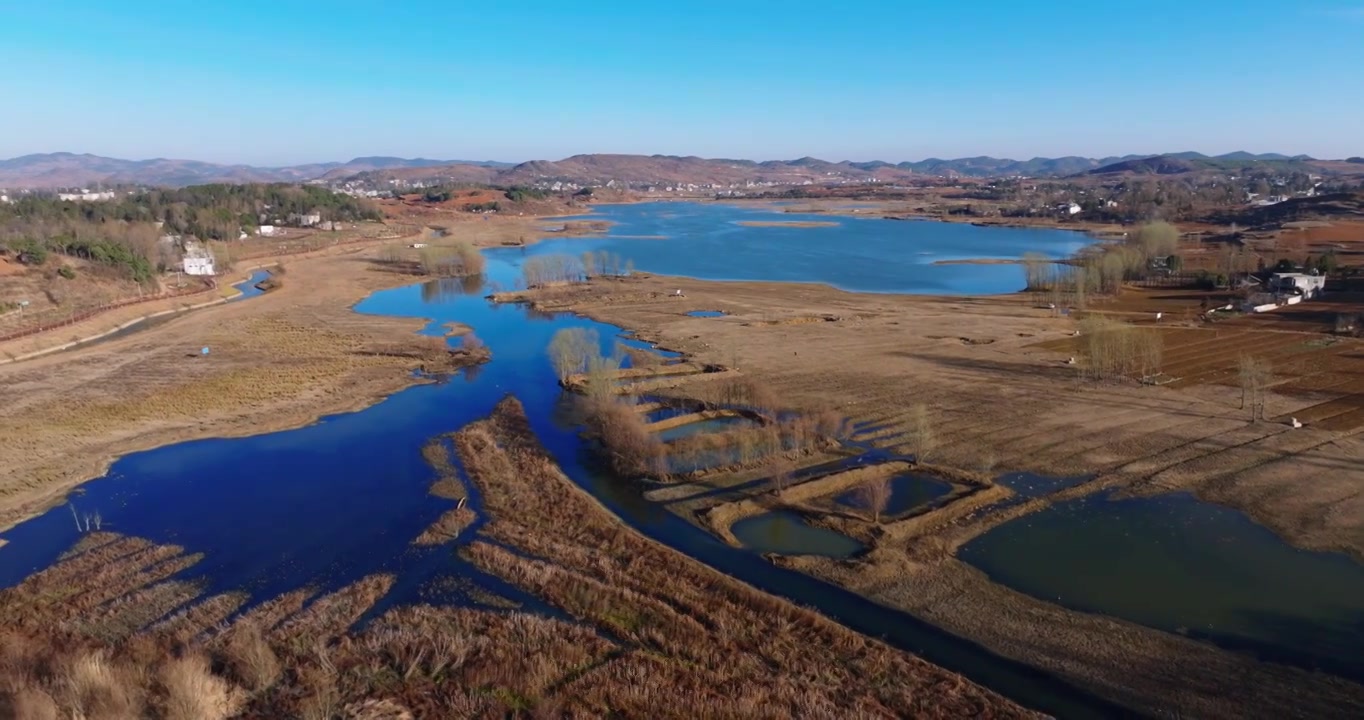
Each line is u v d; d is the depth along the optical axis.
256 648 36.88
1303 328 110.38
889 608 43.84
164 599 44.81
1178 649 39.62
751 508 56.88
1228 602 43.81
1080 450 66.69
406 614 42.50
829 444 68.81
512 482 61.78
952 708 34.91
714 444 69.06
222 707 33.56
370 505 58.09
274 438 72.88
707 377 91.88
